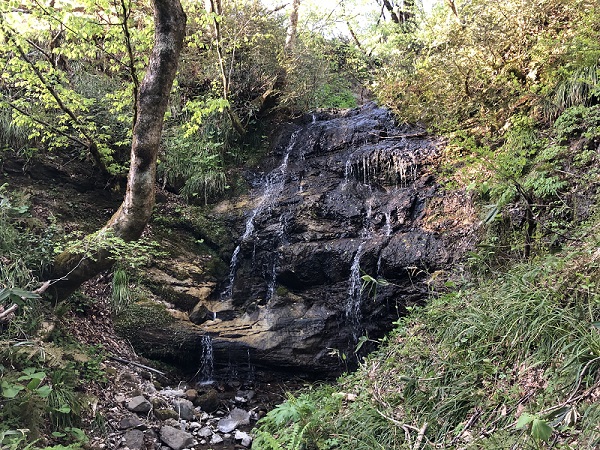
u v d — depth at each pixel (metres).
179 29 5.07
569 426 2.43
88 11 6.53
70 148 7.96
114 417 4.67
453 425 3.10
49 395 4.03
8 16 6.06
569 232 4.60
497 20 6.46
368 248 7.02
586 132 5.50
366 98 14.27
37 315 4.89
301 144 9.61
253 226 8.16
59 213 7.15
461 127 6.75
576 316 3.08
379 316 6.84
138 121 5.03
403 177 7.94
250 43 9.49
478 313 3.85
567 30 6.20
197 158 8.95
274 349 6.87
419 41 9.45
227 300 7.61
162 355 6.54
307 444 3.44
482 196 6.34
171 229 8.22
